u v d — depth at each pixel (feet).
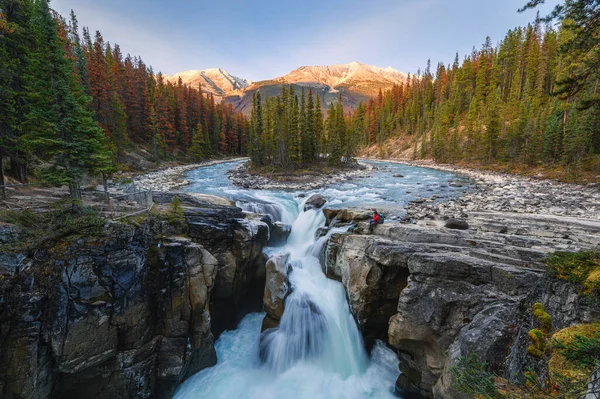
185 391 41.06
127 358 36.14
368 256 46.32
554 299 24.34
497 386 19.17
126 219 40.93
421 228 53.72
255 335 53.01
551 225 57.93
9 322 29.76
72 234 35.14
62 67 41.68
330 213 75.92
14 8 56.49
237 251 55.01
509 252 40.32
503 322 28.78
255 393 40.73
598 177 132.26
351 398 40.24
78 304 32.78
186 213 52.90
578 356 14.88
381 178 181.37
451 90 365.81
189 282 41.63
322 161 246.06
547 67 241.96
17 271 30.86
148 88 258.16
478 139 248.32
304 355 46.34
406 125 407.03
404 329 37.78
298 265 59.72
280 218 87.86
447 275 36.65
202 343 43.39
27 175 68.39
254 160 228.22
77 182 44.98
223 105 396.78
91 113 46.65
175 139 267.18
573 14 26.03
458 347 31.81
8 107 50.11
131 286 36.58
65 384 34.27
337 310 50.62
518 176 172.55
